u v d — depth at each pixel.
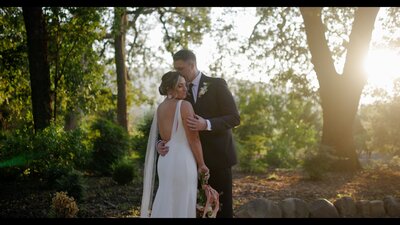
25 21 9.88
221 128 3.89
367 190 9.18
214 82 4.09
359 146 17.27
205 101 4.03
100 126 11.12
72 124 18.12
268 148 16.56
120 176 9.48
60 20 11.29
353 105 12.88
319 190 9.14
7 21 12.19
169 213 3.77
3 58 12.16
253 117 21.22
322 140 13.23
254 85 21.91
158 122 4.00
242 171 12.93
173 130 3.86
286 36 15.34
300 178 11.05
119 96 18.25
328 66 13.04
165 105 3.96
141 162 11.38
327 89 13.05
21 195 7.91
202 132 4.03
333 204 6.59
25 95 12.98
